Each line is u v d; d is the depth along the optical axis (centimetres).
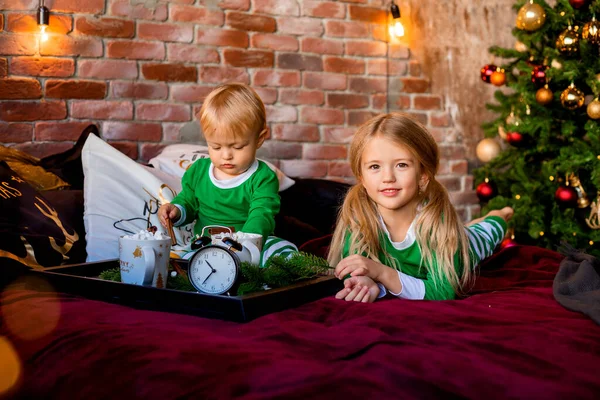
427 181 155
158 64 279
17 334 110
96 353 96
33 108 259
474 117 354
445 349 94
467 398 78
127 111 275
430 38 340
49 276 140
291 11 305
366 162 150
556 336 102
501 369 85
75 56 265
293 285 129
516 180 320
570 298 133
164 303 122
